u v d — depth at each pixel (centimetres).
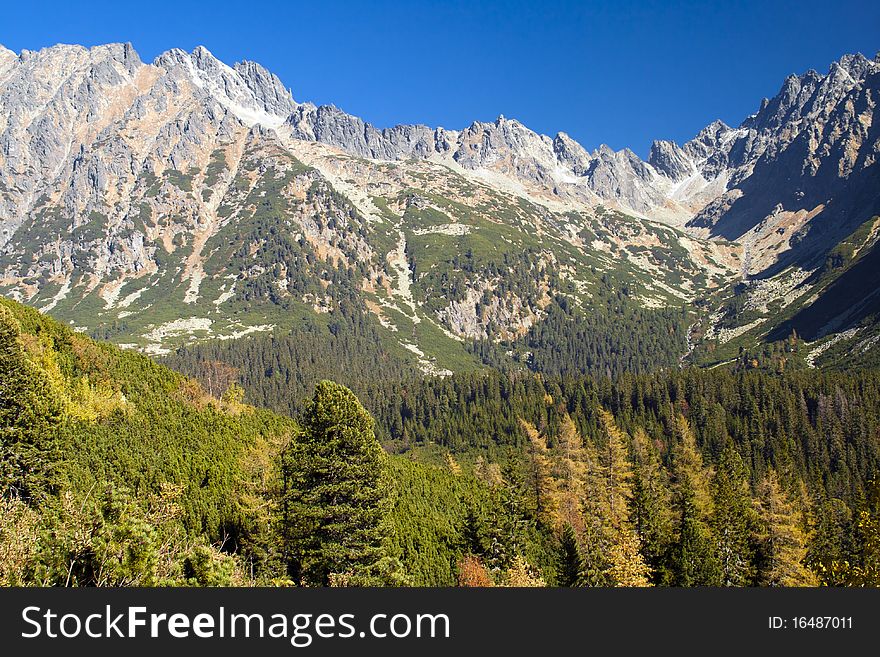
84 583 2330
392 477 8050
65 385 7119
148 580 2444
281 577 4181
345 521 4456
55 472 4766
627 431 18212
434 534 7225
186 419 8025
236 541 5147
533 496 8512
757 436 17350
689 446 14600
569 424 12644
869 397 18350
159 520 3294
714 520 8550
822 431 17225
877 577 4678
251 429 8844
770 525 7750
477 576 6378
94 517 2431
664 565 7288
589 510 8369
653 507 8362
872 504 4972
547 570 7319
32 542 2308
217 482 6106
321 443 4566
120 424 6994
